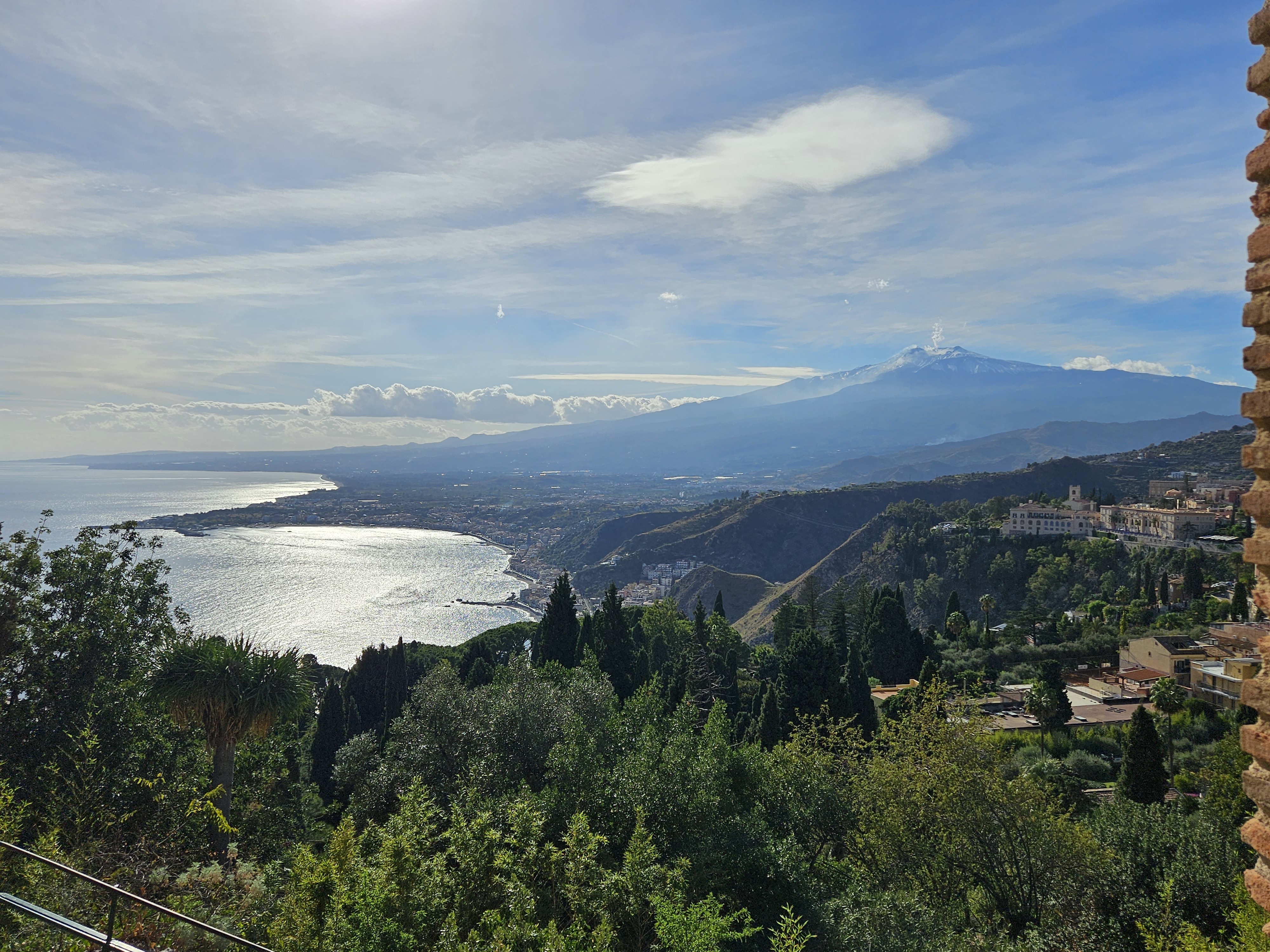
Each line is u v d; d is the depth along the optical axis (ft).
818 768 81.46
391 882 39.34
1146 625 276.00
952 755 76.54
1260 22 13.83
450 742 86.63
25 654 75.41
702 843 58.39
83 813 53.72
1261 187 14.07
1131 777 115.85
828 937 52.65
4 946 31.76
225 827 61.46
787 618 268.41
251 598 538.06
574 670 106.73
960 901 73.15
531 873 46.88
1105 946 64.59
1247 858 68.85
